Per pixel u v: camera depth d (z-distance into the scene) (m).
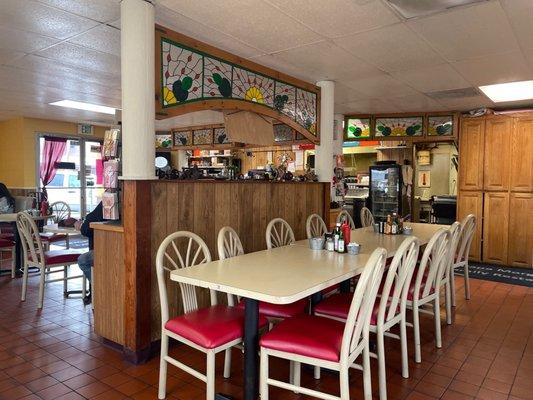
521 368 2.70
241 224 3.62
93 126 8.48
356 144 8.35
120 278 2.84
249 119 4.19
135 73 2.63
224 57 3.53
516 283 4.95
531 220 5.73
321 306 2.48
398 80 4.61
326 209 4.88
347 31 3.15
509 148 5.86
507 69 4.13
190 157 10.10
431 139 6.48
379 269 1.95
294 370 2.31
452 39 3.30
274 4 2.70
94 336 3.19
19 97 5.71
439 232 2.85
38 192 7.17
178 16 2.90
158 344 2.85
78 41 3.42
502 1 2.61
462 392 2.39
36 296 4.24
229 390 2.39
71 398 2.29
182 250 3.02
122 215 2.79
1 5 2.72
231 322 2.17
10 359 2.78
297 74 4.38
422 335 3.27
